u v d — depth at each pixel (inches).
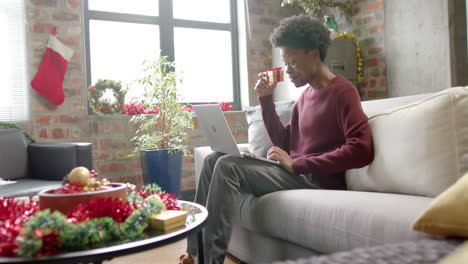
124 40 159.6
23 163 110.5
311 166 62.6
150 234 40.4
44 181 103.3
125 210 40.9
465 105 50.8
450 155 49.9
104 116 141.6
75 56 139.9
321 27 70.2
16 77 132.1
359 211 47.0
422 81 145.9
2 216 40.1
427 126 52.6
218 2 179.9
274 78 79.4
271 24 184.4
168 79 135.1
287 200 59.1
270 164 68.6
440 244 25.9
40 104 134.3
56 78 134.6
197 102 175.5
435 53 141.2
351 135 61.7
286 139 80.5
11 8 131.7
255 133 98.0
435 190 50.1
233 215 63.1
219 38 180.5
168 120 136.1
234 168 63.8
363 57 166.6
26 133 119.9
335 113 66.1
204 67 177.3
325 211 51.3
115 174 143.3
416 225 34.4
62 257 33.4
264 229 63.9
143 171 134.2
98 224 37.7
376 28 161.0
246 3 177.9
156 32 165.9
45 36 135.2
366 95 166.1
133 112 146.6
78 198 40.9
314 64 69.7
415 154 53.0
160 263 82.3
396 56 154.0
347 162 60.0
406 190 54.5
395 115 59.3
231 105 181.8
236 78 184.2
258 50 181.2
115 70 158.2
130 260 84.3
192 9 174.2
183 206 54.7
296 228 55.9
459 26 137.2
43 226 34.8
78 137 139.0
